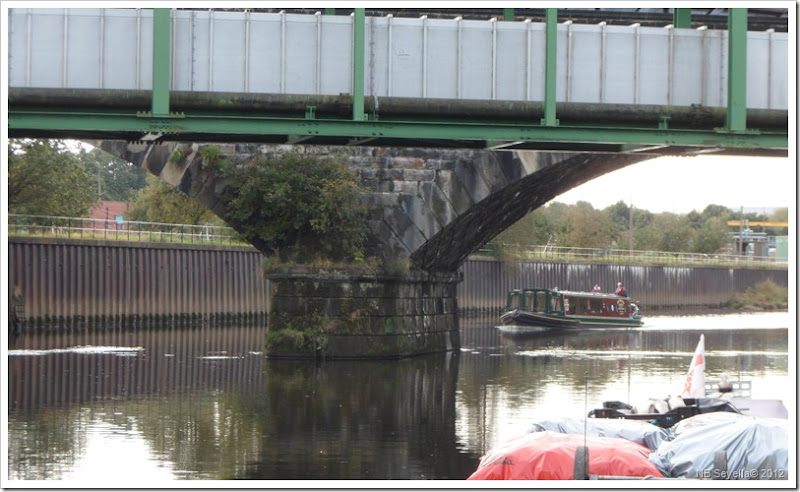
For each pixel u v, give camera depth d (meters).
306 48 34.59
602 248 138.25
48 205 72.50
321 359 49.47
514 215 56.50
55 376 43.81
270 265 49.56
